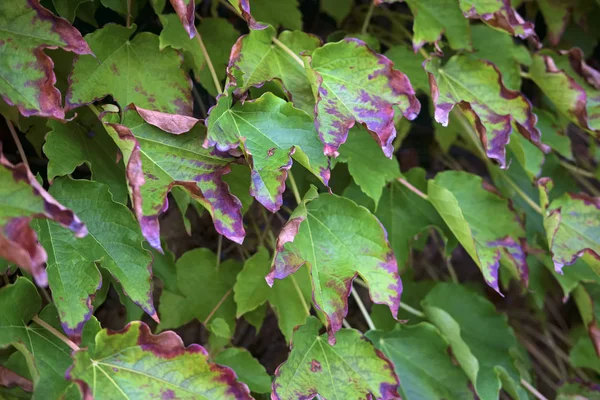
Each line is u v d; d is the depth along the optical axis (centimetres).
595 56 127
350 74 93
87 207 90
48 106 85
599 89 108
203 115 110
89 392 83
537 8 120
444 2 102
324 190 107
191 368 88
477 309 113
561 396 114
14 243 78
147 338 87
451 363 104
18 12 85
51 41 86
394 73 92
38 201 79
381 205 107
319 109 92
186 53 100
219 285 107
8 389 89
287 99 96
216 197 89
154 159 89
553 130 114
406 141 130
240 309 102
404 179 103
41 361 88
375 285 94
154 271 99
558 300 136
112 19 103
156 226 86
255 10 104
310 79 93
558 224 101
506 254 104
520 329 135
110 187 94
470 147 119
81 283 88
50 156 90
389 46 117
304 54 92
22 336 88
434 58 102
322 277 94
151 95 95
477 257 101
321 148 91
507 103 101
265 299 103
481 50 109
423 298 115
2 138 100
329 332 92
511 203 104
